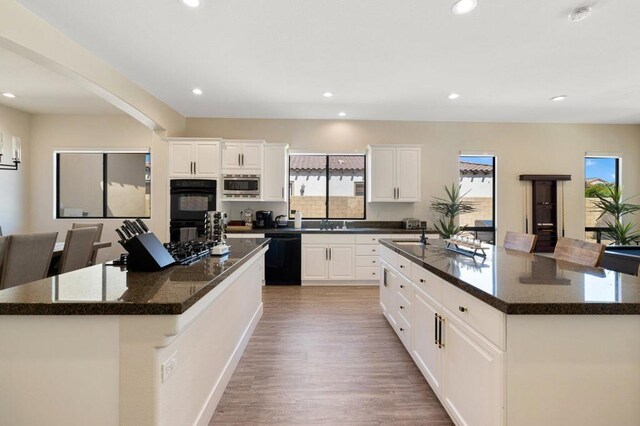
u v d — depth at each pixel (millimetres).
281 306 3713
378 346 2643
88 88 3146
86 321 1116
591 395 1172
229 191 4727
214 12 2338
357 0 2195
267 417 1751
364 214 5504
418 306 2143
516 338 1158
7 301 1098
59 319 1120
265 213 5055
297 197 5500
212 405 1735
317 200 5512
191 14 2363
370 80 3607
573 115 4961
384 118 5195
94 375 1122
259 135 5215
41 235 2619
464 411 1475
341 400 1907
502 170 5367
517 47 2836
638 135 5414
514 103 4387
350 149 5277
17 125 4934
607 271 1671
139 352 1111
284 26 2520
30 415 1131
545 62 3135
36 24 2389
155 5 2258
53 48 2541
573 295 1218
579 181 5387
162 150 4578
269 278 4695
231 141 4758
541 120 5254
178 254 1908
